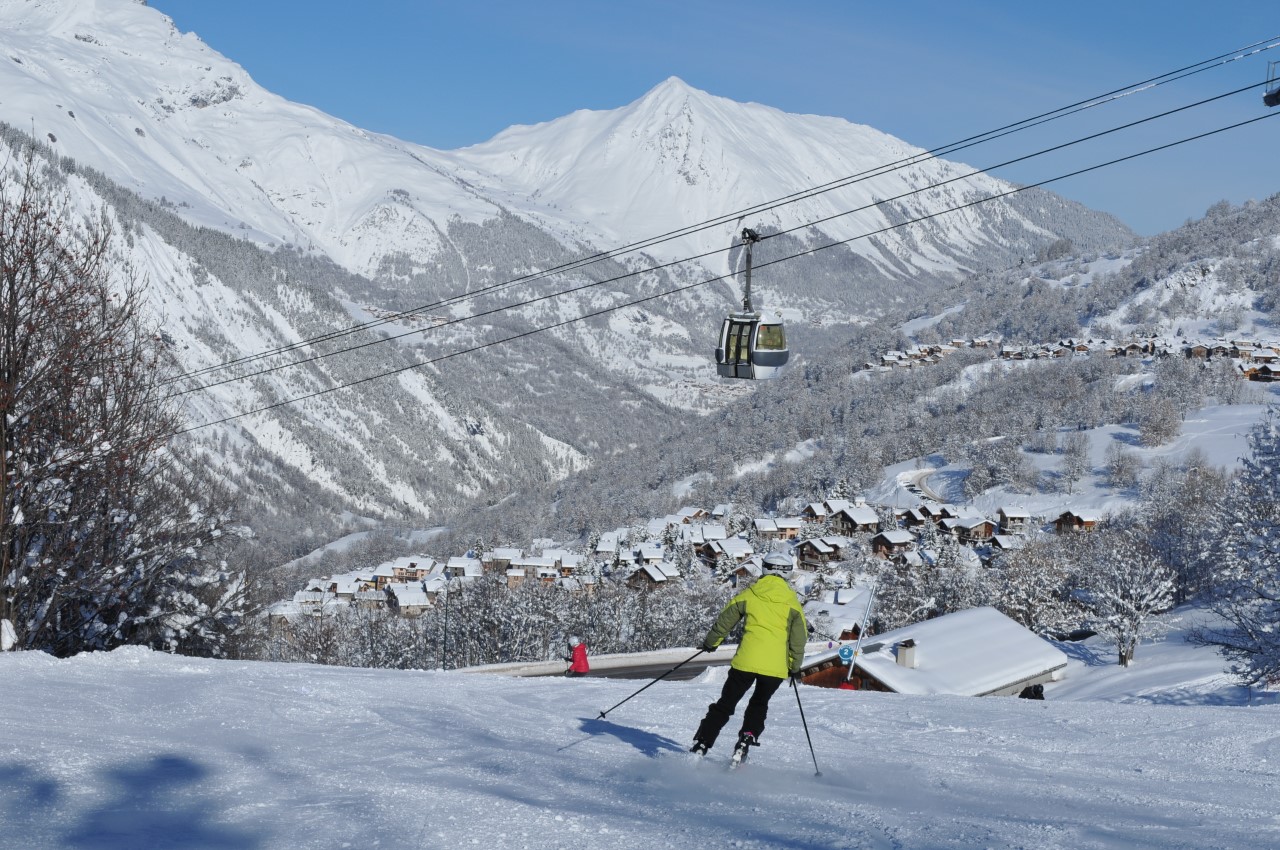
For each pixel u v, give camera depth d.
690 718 9.03
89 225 18.14
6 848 3.83
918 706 10.30
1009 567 67.88
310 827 4.38
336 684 9.63
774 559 114.94
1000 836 4.73
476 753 6.46
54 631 19.06
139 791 4.94
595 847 4.22
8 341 16.44
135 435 18.44
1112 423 175.88
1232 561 30.81
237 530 23.02
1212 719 9.01
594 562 126.88
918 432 199.38
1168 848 4.60
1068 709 9.93
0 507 15.84
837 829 4.78
